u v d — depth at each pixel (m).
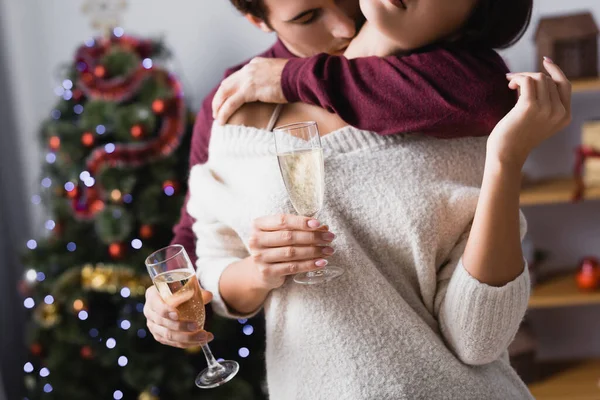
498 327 1.01
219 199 1.18
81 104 2.89
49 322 2.82
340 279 1.06
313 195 1.00
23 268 3.58
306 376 1.10
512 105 1.02
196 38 3.23
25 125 3.45
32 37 3.37
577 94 2.88
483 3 1.03
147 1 3.22
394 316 1.06
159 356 2.69
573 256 3.01
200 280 1.25
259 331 2.84
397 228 1.06
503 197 0.96
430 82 1.01
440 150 1.07
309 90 1.09
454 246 1.09
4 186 3.50
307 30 1.19
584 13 2.69
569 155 2.95
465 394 1.06
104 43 2.86
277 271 1.03
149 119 2.68
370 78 1.05
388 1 1.00
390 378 1.05
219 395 2.72
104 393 2.87
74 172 2.77
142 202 2.70
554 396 2.75
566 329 3.08
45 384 2.93
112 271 2.71
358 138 1.07
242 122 1.17
